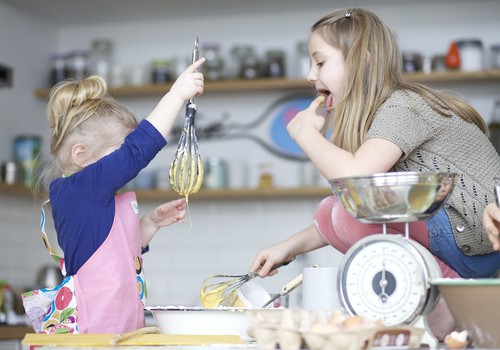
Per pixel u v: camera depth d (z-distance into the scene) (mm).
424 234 1681
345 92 1847
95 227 1695
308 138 1620
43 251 4547
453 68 4164
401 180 1281
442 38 4410
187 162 1686
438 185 1302
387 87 1833
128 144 1695
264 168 4488
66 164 1910
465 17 4402
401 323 1298
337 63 1901
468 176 1756
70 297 1680
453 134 1773
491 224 1429
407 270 1305
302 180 4375
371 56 1858
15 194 4277
